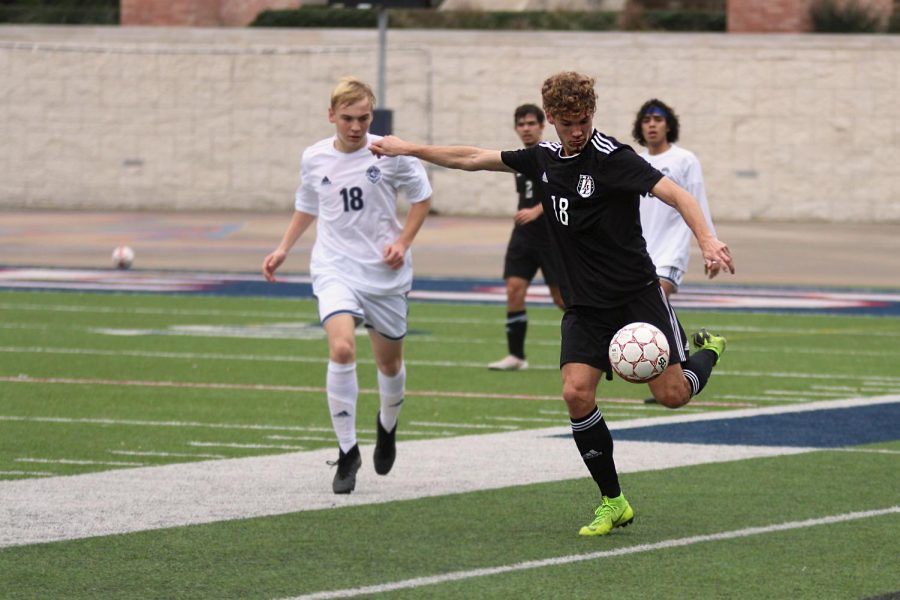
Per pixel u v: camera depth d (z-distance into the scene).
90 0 129.62
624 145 22.41
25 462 29.62
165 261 82.25
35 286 68.88
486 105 116.88
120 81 121.19
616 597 19.55
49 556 21.86
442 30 117.38
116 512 24.95
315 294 27.61
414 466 29.34
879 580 20.44
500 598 19.50
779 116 113.62
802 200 113.94
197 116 120.69
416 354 47.62
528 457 30.33
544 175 22.98
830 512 25.05
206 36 120.19
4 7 127.62
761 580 20.44
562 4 126.50
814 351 48.75
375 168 27.23
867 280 74.38
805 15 116.75
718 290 69.50
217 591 19.92
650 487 27.19
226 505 25.56
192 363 45.00
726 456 30.33
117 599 19.55
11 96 122.31
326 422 34.75
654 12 119.69
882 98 112.44
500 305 63.00
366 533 23.48
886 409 36.88
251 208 120.56
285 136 119.75
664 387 23.39
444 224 108.25
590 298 23.03
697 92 114.38
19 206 122.88
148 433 33.12
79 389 39.75
